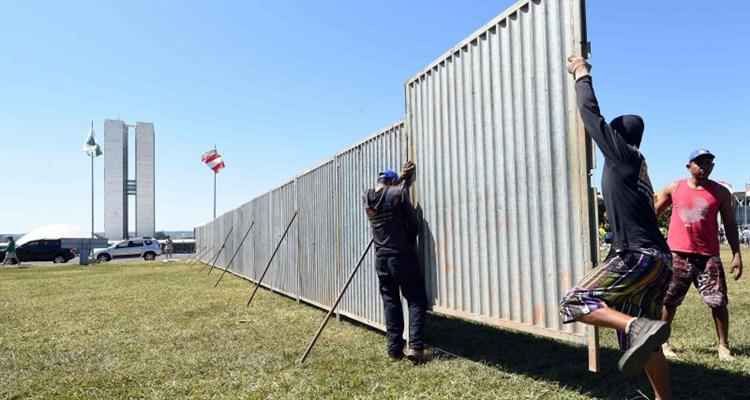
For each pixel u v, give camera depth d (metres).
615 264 2.83
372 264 6.45
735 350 4.78
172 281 15.74
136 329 7.28
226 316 8.18
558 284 3.49
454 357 5.00
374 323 6.38
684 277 4.65
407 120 5.48
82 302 10.75
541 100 3.59
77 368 5.16
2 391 4.40
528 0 3.69
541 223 3.62
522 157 3.79
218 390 4.27
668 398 2.95
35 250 37.59
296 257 10.14
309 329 6.84
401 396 3.86
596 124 2.91
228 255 19.97
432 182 5.00
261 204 13.77
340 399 3.87
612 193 2.89
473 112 4.34
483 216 4.23
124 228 67.12
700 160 4.62
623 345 2.77
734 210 4.73
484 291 4.23
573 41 3.30
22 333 7.24
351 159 7.21
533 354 4.95
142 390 4.33
